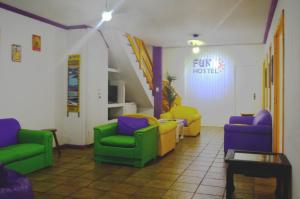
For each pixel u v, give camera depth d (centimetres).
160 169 447
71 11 500
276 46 446
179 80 959
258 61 886
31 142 449
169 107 936
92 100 612
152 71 909
